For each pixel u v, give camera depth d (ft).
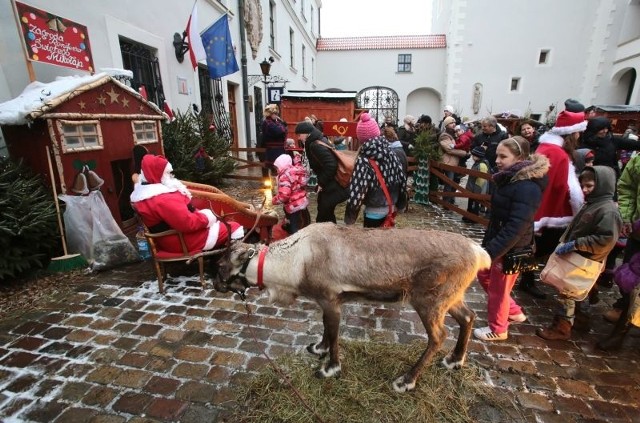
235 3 38.27
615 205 9.03
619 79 67.36
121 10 21.40
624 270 9.28
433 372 8.67
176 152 24.04
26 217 12.14
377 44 87.40
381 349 9.52
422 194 25.76
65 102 13.51
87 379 8.48
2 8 14.42
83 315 11.12
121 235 14.53
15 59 15.03
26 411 7.57
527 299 12.57
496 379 8.59
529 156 8.83
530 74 72.84
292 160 16.43
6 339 9.91
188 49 28.12
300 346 9.74
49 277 13.30
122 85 16.24
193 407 7.72
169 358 9.22
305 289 7.88
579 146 17.06
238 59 40.09
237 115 42.09
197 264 14.57
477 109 75.41
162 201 11.50
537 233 12.61
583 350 9.73
